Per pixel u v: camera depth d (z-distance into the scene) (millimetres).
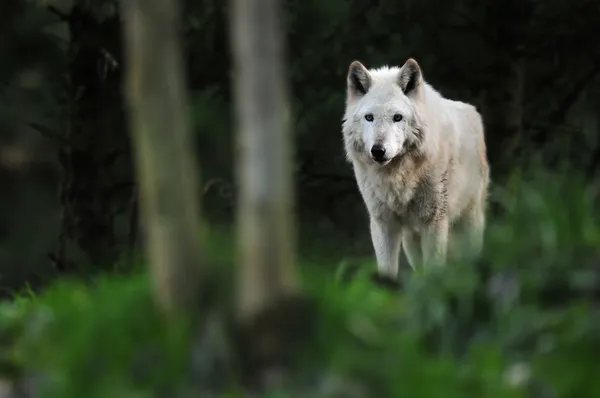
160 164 6762
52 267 17266
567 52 18078
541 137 18047
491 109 17719
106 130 17453
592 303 7262
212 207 17953
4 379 7352
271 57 6480
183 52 17766
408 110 12336
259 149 6551
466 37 17953
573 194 7859
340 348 6742
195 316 6898
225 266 7098
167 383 6684
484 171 14227
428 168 12656
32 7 22859
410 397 6465
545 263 7484
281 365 6684
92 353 6957
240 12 6484
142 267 8828
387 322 7332
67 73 17516
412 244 13586
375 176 12641
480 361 6859
